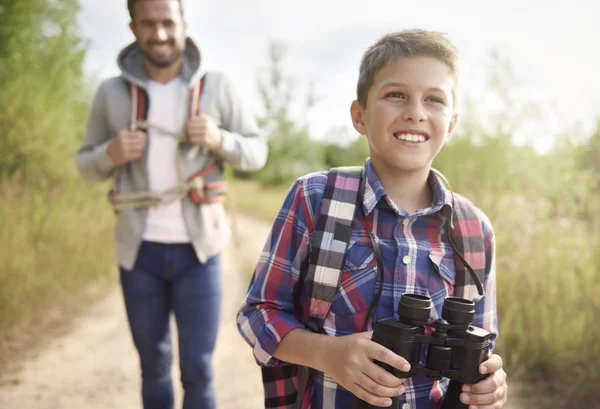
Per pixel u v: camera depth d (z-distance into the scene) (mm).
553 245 4035
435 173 1500
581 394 3076
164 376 2525
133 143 2418
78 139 10664
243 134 2771
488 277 1524
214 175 2615
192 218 2471
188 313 2453
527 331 3613
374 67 1430
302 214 1447
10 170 8172
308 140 31969
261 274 1469
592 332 3285
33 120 8297
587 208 4617
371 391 1168
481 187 5281
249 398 3354
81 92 11047
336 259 1354
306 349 1292
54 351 4113
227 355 4141
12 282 4559
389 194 1470
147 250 2428
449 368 1229
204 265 2486
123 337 4516
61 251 5852
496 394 1233
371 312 1335
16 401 3232
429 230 1439
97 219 7258
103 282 6297
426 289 1386
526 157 5344
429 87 1368
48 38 9320
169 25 2395
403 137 1386
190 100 2561
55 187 7117
